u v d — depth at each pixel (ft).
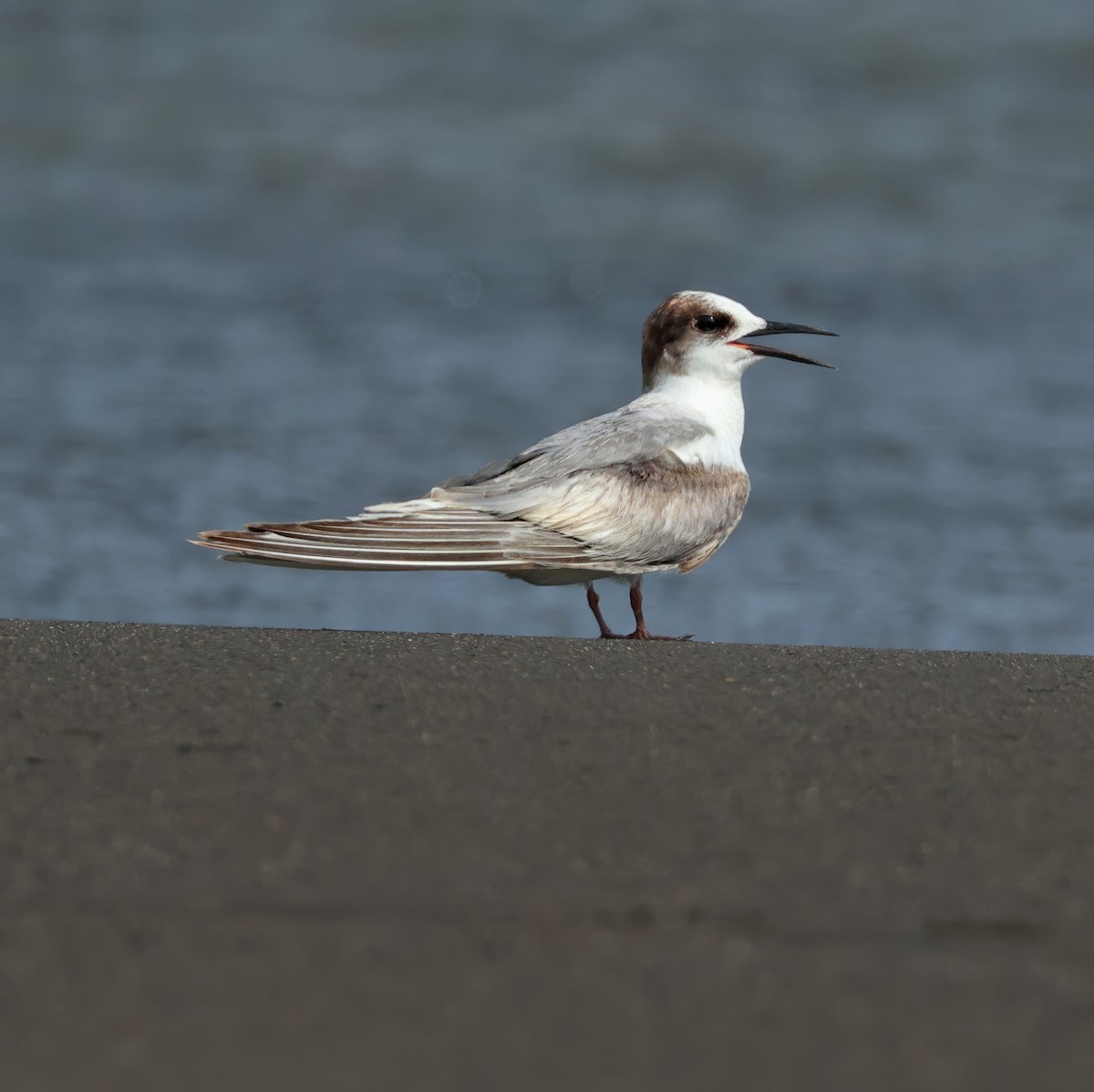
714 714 24.67
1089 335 70.13
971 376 64.03
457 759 22.18
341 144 101.09
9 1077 13.52
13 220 86.58
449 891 17.57
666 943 16.31
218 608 40.75
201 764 21.76
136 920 16.63
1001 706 25.46
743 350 36.81
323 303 73.77
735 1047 14.24
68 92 109.50
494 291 76.48
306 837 19.12
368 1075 13.69
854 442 55.72
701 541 34.94
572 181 95.04
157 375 62.13
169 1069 13.67
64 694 25.02
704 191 93.30
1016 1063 13.99
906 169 97.09
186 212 88.99
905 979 15.57
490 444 55.26
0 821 19.40
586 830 19.56
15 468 50.65
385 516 32.71
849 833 19.65
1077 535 47.19
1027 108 107.34
